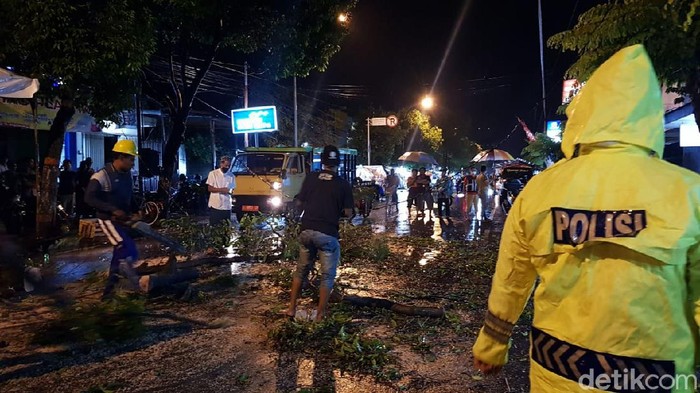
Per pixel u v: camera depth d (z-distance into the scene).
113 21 10.41
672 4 5.38
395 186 24.56
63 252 10.38
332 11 15.73
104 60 10.52
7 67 10.59
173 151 16.36
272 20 15.66
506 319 2.11
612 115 1.85
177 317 6.15
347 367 4.79
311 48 16.52
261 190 15.21
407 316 6.35
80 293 7.05
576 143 1.93
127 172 6.52
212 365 4.81
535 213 1.91
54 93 11.09
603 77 1.91
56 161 11.80
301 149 16.78
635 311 1.70
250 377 4.57
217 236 10.13
